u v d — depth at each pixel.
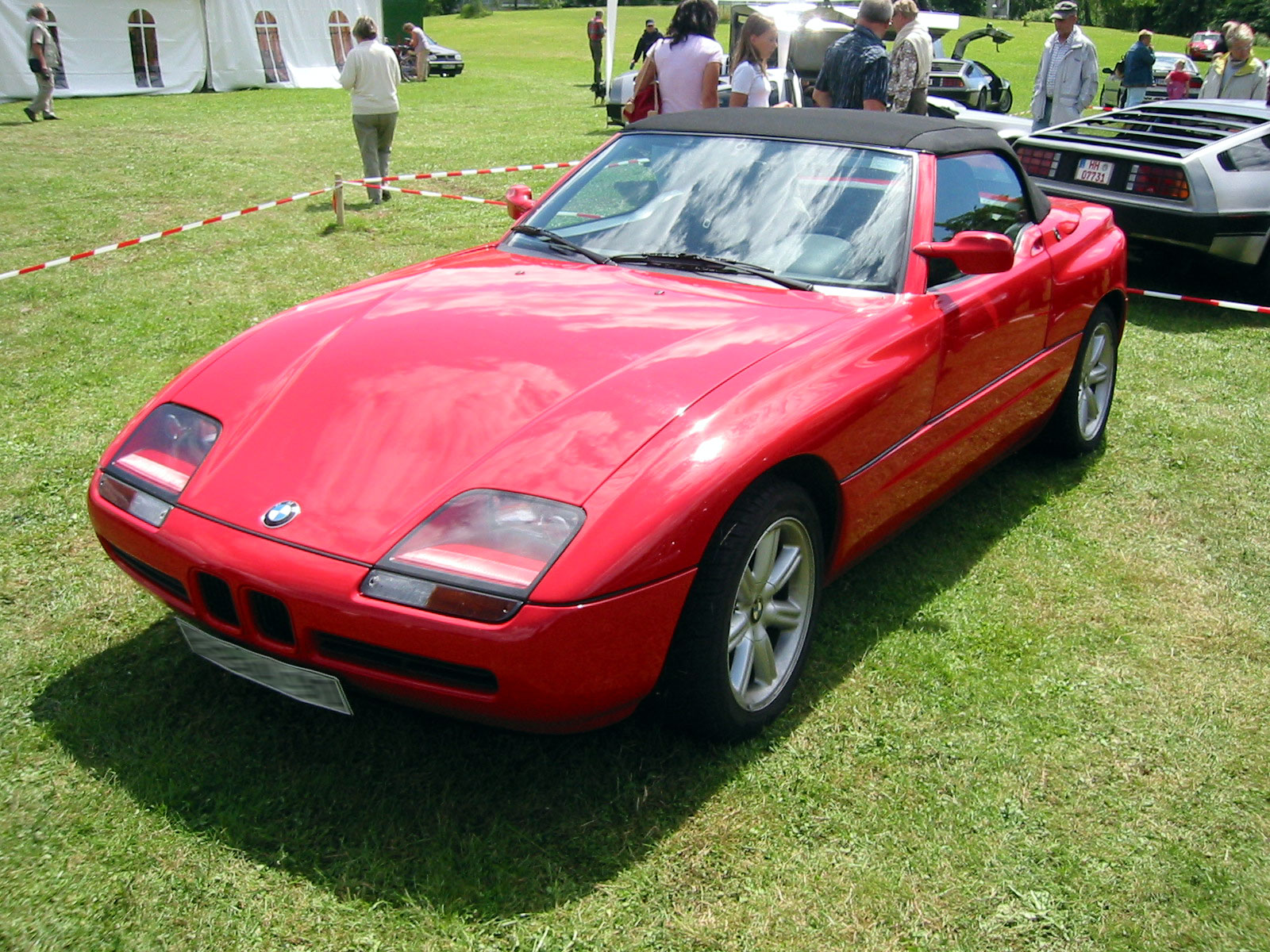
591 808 2.39
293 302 6.60
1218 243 6.75
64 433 4.52
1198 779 2.57
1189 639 3.21
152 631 3.08
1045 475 4.42
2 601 3.22
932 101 11.50
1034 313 3.74
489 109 18.77
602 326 2.78
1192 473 4.46
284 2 23.11
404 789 2.43
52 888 2.11
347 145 13.73
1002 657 3.07
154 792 2.39
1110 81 22.67
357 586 2.13
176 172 11.38
